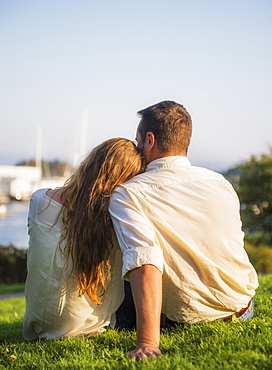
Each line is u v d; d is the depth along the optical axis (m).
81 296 2.82
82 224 2.71
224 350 2.36
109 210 2.66
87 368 2.32
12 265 17.30
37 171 85.94
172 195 2.65
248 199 23.95
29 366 2.59
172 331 2.86
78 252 2.72
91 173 2.76
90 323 2.92
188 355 2.34
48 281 2.82
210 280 2.69
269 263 19.36
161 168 2.75
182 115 2.81
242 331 2.70
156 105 2.85
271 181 23.48
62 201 2.82
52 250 2.79
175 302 2.73
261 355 2.24
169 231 2.59
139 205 2.61
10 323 5.01
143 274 2.37
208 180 2.72
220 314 2.85
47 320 2.94
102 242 2.71
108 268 2.80
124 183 2.74
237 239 2.74
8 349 2.99
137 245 2.46
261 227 24.05
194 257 2.62
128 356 2.33
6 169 89.19
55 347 2.79
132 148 2.83
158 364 2.16
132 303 3.09
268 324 2.82
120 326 3.12
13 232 43.66
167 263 2.63
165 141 2.76
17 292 14.57
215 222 2.66
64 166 83.69
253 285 2.87
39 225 2.81
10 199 88.25
